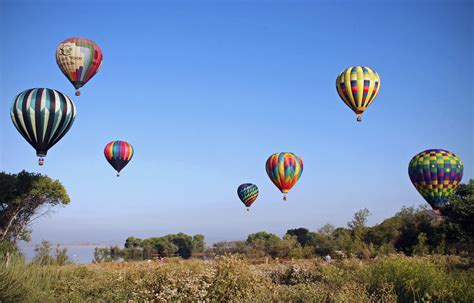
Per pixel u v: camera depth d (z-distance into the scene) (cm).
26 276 1047
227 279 988
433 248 3450
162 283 973
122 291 1073
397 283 988
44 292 991
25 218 3650
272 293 986
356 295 892
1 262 1066
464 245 3100
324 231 4784
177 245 6706
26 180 3550
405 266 1052
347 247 3894
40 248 1409
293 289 1048
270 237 6650
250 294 945
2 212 3500
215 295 938
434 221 4047
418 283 948
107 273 1382
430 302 865
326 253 4309
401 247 3972
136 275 1178
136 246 6412
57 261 1441
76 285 1172
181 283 943
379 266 1141
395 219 4194
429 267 1041
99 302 1024
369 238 4169
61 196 3694
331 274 1332
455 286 875
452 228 3500
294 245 4919
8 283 929
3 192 3378
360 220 4522
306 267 1647
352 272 1302
